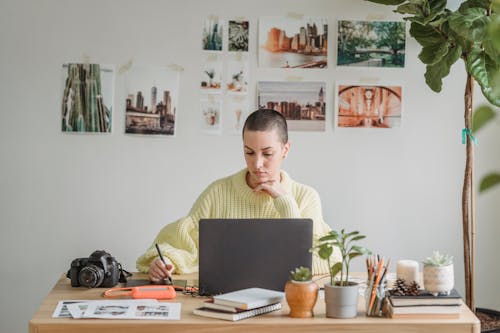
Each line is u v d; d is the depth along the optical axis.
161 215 3.86
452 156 3.91
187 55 3.83
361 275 2.87
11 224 3.82
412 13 3.15
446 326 2.15
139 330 2.13
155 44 3.82
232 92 3.84
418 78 3.88
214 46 3.83
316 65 3.85
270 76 3.84
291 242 2.45
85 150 3.83
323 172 3.87
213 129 3.84
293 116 3.85
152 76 3.82
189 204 3.86
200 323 2.14
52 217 3.84
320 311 2.28
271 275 2.45
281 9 3.84
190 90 3.84
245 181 2.91
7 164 3.81
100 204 3.85
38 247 3.84
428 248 3.92
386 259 3.91
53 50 3.80
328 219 3.88
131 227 3.86
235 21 3.83
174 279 2.72
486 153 3.88
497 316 3.27
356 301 2.22
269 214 2.90
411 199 3.91
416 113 3.89
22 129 3.81
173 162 3.85
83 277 2.54
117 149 3.83
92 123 3.82
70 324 2.12
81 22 3.80
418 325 2.15
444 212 3.92
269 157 2.74
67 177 3.83
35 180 3.82
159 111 3.83
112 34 3.81
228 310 2.18
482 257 3.92
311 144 3.86
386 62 3.86
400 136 3.89
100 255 2.59
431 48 3.19
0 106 3.79
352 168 3.88
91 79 3.81
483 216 3.90
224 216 2.92
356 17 3.85
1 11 3.77
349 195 3.88
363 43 3.85
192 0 3.82
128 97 3.82
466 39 2.94
